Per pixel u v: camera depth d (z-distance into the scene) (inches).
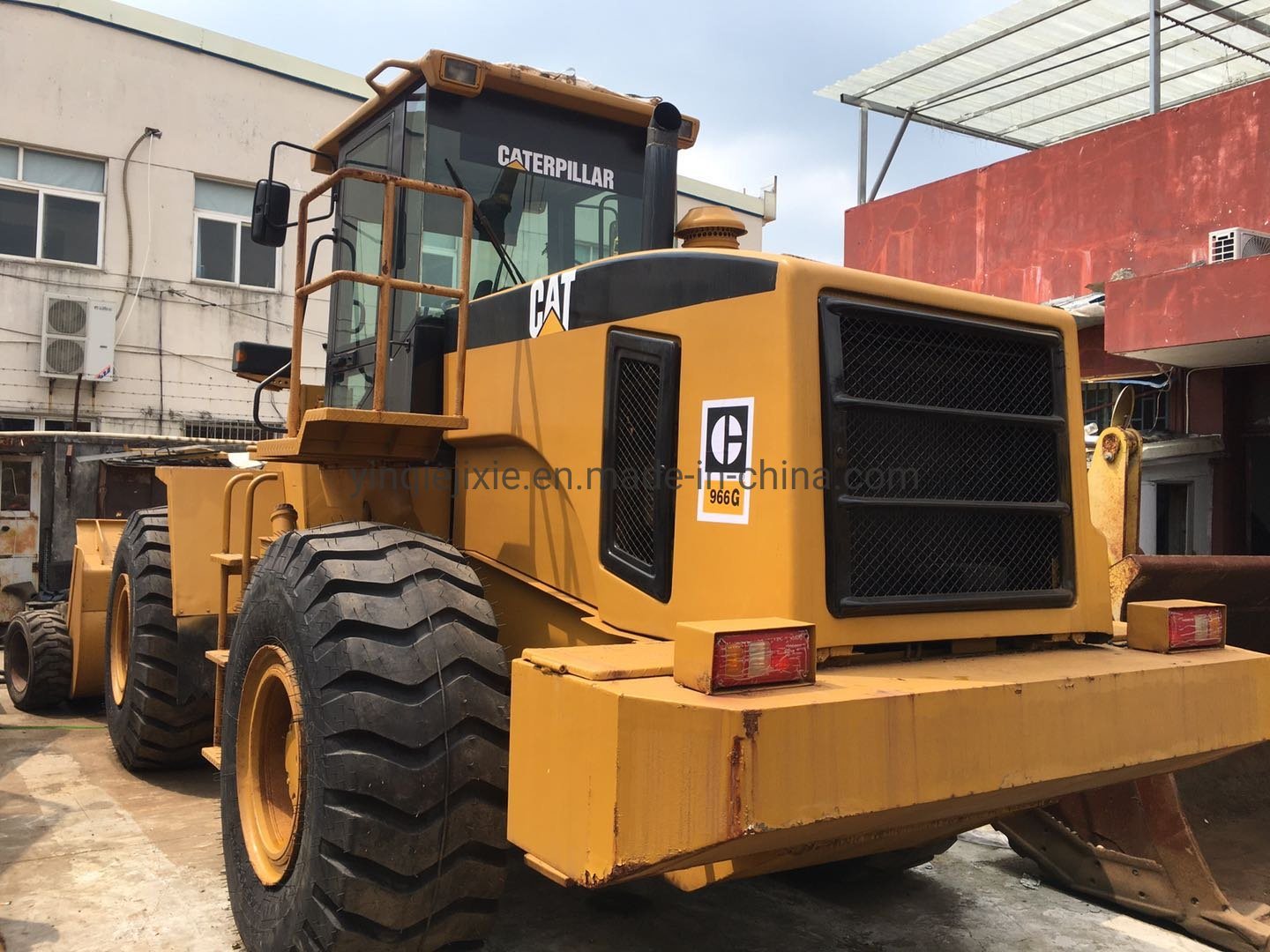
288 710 124.6
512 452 136.0
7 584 358.6
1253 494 357.1
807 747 81.7
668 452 110.4
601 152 163.5
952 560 110.9
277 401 625.3
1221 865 157.0
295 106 630.5
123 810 183.9
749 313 103.3
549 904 147.7
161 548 200.8
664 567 110.1
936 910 151.7
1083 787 107.2
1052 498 119.4
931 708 89.1
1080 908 153.3
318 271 601.6
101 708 275.7
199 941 131.6
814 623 95.1
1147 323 323.9
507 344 135.5
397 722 101.4
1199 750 109.8
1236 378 361.4
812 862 104.4
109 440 368.2
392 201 129.6
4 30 542.0
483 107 153.0
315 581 112.2
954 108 538.0
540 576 128.8
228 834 129.9
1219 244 328.2
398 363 148.6
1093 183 419.8
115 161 572.4
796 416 98.9
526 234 155.9
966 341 113.9
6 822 177.3
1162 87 509.0
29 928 134.3
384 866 100.5
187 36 593.6
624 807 81.7
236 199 614.5
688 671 85.0
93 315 558.9
